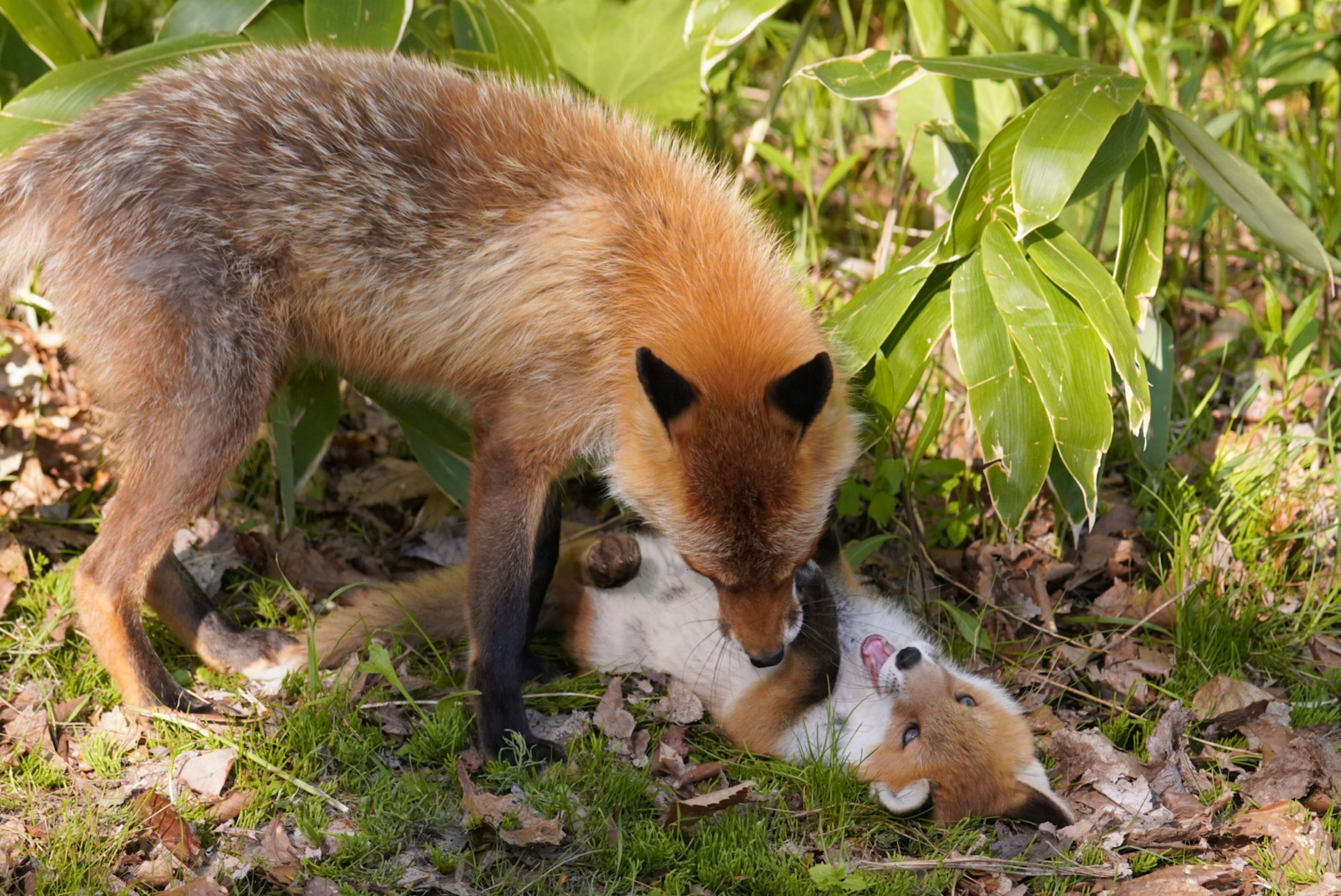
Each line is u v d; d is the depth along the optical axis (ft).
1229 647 12.77
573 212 11.18
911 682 11.31
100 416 15.19
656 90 17.34
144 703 11.35
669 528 10.48
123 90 12.84
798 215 20.89
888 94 12.66
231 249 11.08
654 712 11.90
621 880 9.82
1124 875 9.95
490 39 14.88
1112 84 12.84
